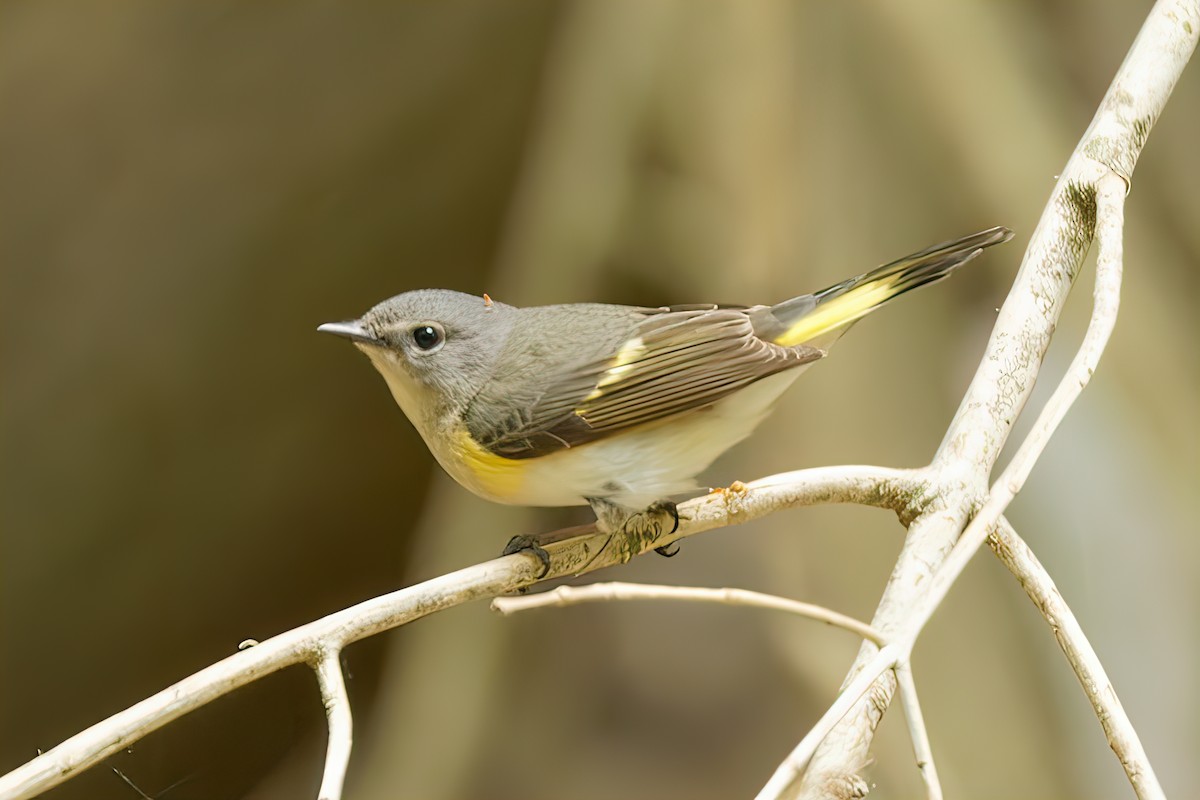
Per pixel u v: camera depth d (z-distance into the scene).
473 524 12.30
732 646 12.06
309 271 12.84
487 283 12.95
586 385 6.10
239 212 12.71
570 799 11.59
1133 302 11.41
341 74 12.66
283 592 13.39
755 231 11.11
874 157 11.26
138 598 12.98
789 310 6.40
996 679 10.85
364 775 12.03
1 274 12.45
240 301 12.77
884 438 10.88
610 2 11.78
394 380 6.45
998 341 5.58
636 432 6.09
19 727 12.90
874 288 6.33
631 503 6.01
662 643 12.23
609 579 12.65
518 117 12.58
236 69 12.64
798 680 11.42
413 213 12.77
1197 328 11.55
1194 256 11.66
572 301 11.54
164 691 4.46
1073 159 5.80
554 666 12.33
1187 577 11.42
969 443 5.41
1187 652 11.42
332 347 12.90
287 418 12.99
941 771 10.42
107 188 12.61
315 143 12.68
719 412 6.23
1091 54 11.80
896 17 11.22
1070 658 4.82
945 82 11.23
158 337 12.70
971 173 11.19
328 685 4.56
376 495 13.33
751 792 11.30
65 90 12.48
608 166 11.51
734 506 5.68
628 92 11.54
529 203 11.95
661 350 6.14
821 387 10.93
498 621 12.27
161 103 12.60
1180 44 5.91
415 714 11.97
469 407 6.21
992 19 11.59
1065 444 11.60
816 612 4.16
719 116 11.25
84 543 12.78
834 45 11.29
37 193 12.52
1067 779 10.95
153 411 12.75
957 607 10.96
